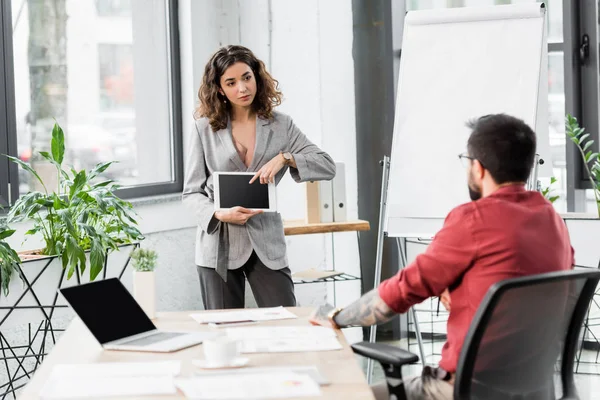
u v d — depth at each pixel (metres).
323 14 5.25
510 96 4.05
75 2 4.74
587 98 5.37
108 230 4.07
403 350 2.35
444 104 4.18
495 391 2.32
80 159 4.79
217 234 3.79
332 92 5.33
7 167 4.32
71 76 4.73
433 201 4.14
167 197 5.03
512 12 4.13
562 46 5.33
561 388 2.53
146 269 2.88
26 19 4.46
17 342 4.31
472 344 2.22
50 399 1.95
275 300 3.83
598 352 5.27
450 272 2.34
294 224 4.74
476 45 4.17
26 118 4.48
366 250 5.52
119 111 5.01
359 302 2.54
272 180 3.77
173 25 5.27
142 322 2.63
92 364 2.27
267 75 3.86
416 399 2.39
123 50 5.02
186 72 5.31
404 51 4.31
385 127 5.40
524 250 2.31
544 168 4.25
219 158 3.82
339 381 2.09
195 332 2.62
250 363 2.27
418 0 5.50
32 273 3.64
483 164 2.43
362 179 5.49
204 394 1.95
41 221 3.92
